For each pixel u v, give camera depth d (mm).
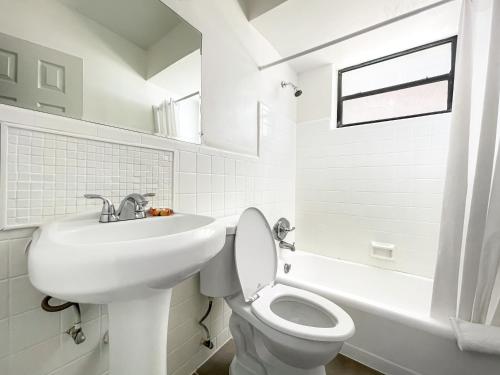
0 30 597
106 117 808
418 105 1764
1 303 593
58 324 691
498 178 944
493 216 946
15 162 613
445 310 1012
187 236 517
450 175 1033
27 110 634
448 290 1012
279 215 1933
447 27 1529
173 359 1045
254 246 1167
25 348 632
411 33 1598
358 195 1891
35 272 408
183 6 1078
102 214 696
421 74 1770
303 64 2027
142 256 427
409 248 1683
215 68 1256
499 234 932
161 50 988
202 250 537
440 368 980
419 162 1654
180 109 1067
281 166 1954
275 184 1867
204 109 1192
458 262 1002
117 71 844
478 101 1031
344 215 1954
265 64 1705
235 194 1417
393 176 1748
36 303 648
